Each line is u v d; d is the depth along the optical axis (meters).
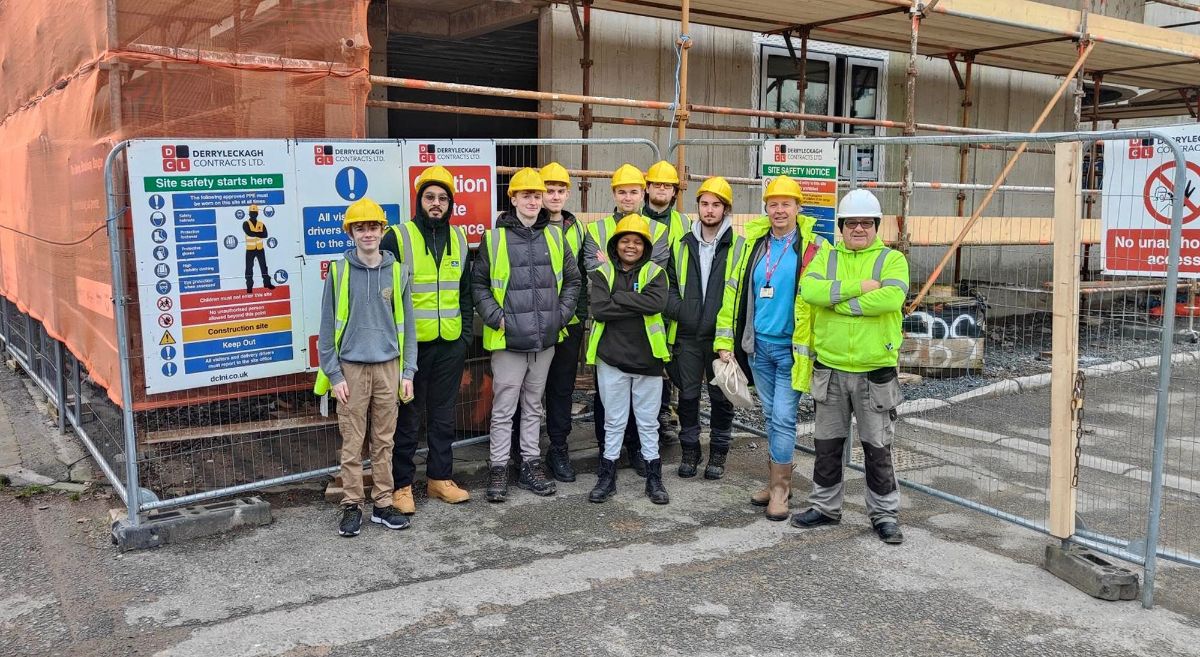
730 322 5.02
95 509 4.88
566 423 5.46
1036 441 6.50
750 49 9.79
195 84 4.60
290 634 3.49
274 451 5.37
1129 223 4.08
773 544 4.48
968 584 4.01
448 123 12.50
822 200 5.54
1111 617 3.69
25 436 6.38
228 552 4.30
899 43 9.78
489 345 4.96
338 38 5.04
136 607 3.72
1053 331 4.02
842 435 4.64
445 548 4.39
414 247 4.75
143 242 4.26
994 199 12.36
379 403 4.54
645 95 8.99
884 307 4.26
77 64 4.94
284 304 4.74
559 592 3.89
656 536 4.58
